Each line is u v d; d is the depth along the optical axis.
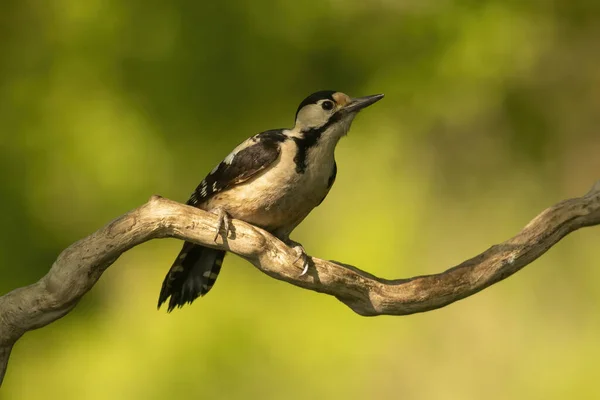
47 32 14.91
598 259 15.63
